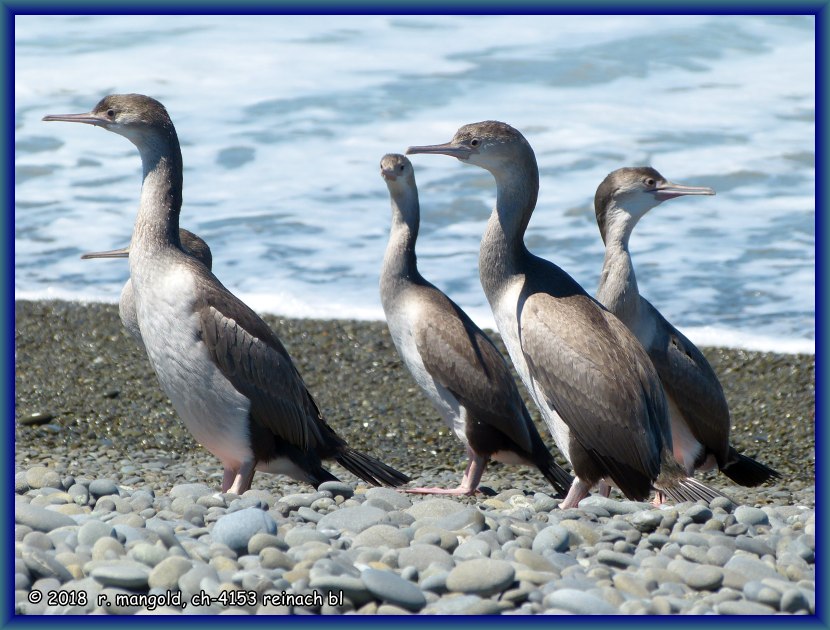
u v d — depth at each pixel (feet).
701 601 24.47
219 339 35.60
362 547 26.96
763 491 44.29
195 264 36.50
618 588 24.91
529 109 91.97
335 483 33.47
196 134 87.71
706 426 42.52
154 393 53.01
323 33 109.09
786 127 87.92
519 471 48.52
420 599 24.00
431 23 111.14
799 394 53.52
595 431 35.14
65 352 56.39
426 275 65.62
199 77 98.89
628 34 106.32
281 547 26.66
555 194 76.79
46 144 85.76
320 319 60.70
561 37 106.32
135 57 103.45
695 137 86.17
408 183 43.86
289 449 37.93
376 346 58.18
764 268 66.33
